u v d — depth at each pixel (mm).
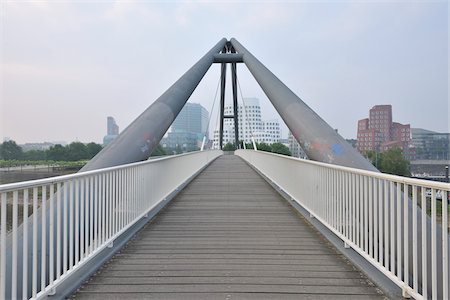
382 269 2906
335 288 2932
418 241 3365
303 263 3537
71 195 2984
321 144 6465
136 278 3139
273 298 2740
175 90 9156
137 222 5125
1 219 2143
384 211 2979
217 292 2846
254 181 11023
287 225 5195
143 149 6598
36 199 2488
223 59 13969
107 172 3785
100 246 3535
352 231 3684
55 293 2709
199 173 13719
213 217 5754
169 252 3898
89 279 3113
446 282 2146
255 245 4168
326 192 4539
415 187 2498
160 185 6367
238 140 39688
